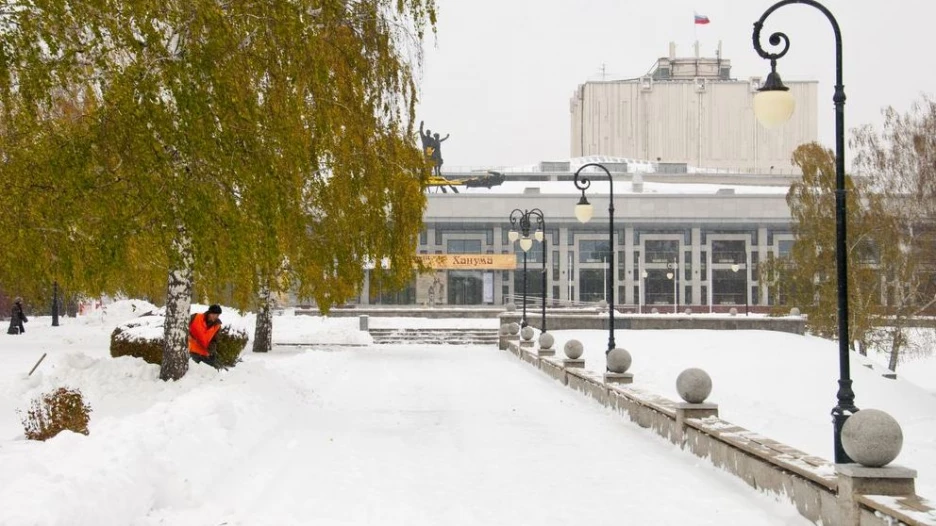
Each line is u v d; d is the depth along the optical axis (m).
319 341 40.56
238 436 12.49
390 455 12.48
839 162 10.64
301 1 14.63
